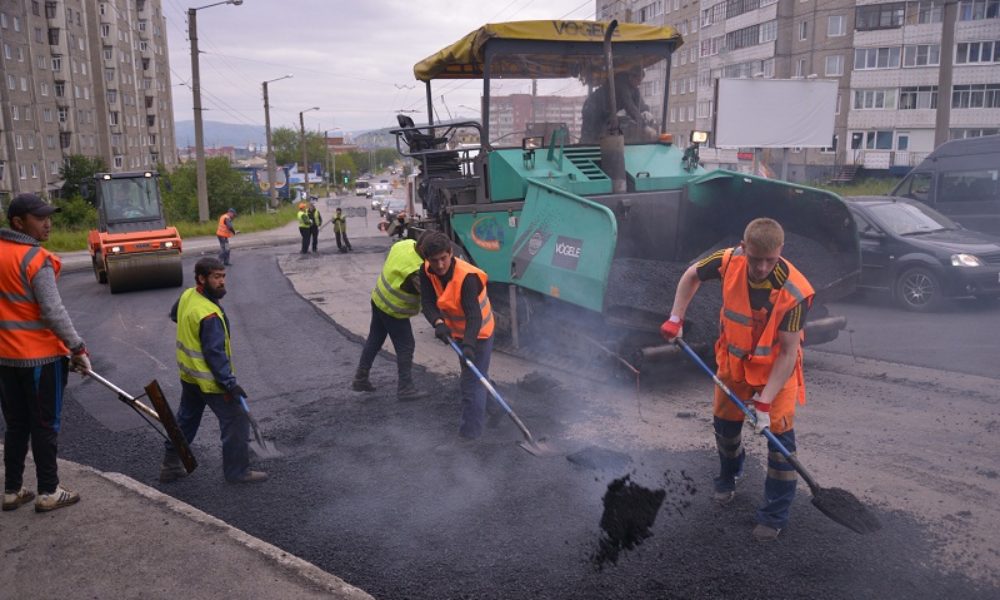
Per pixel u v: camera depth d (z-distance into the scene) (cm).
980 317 839
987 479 401
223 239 1766
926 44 4325
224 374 422
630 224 686
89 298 1327
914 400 538
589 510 386
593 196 670
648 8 6331
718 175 687
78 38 6656
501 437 498
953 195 1130
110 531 360
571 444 479
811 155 4891
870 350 693
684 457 449
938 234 927
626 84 782
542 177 674
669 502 390
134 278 1341
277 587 308
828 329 630
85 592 308
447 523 379
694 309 601
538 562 337
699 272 364
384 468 457
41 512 381
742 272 340
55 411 383
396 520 386
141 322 1023
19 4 5591
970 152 1109
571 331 623
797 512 374
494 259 697
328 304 1084
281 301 1135
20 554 340
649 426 507
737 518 370
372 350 604
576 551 345
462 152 765
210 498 423
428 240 464
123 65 7731
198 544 346
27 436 386
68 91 6338
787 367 329
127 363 767
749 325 341
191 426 451
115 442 524
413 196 1573
